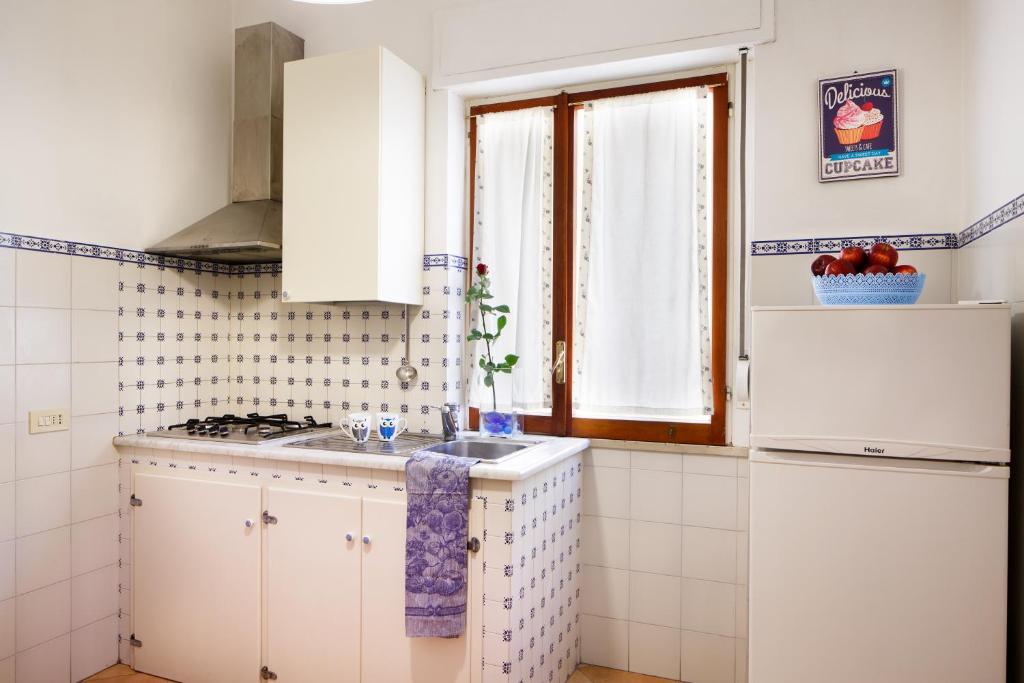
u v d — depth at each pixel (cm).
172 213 280
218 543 237
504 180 279
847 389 172
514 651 197
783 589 177
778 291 226
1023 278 160
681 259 252
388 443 244
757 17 227
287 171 257
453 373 275
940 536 165
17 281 223
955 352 164
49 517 234
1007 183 170
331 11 294
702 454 243
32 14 227
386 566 210
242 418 299
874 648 170
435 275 272
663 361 254
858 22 218
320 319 293
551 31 254
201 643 240
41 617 231
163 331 278
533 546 211
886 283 179
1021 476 168
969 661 162
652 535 251
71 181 240
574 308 268
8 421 221
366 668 213
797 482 176
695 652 245
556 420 268
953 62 208
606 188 263
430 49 275
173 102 281
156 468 251
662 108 255
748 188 238
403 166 258
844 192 219
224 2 307
